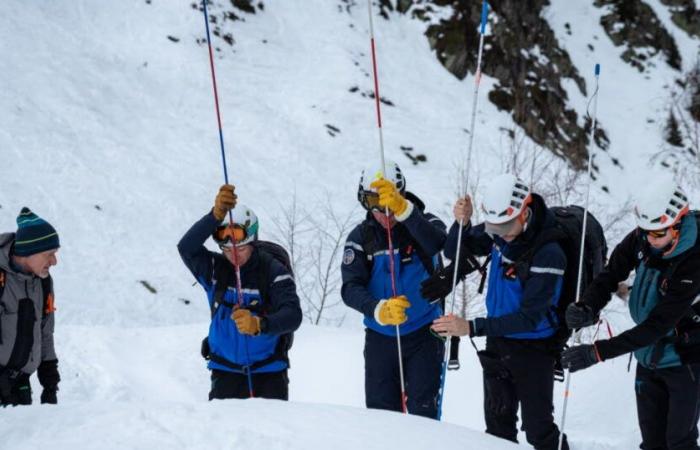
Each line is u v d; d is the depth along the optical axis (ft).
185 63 71.56
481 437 10.64
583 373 22.26
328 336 27.63
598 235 15.26
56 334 27.94
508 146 74.59
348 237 16.43
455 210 14.97
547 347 15.38
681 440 14.60
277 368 15.37
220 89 70.90
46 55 65.41
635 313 14.44
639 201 13.79
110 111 63.10
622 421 20.57
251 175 62.23
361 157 68.80
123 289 47.42
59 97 61.46
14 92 59.41
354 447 9.29
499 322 14.39
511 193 14.29
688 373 14.37
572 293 14.98
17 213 49.29
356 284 15.93
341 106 72.84
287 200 60.64
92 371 25.57
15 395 14.56
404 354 16.29
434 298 15.26
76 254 48.65
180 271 50.62
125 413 10.03
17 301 14.29
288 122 70.03
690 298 13.58
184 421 9.77
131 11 75.15
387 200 14.80
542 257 14.52
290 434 9.50
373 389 16.56
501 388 16.21
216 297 15.30
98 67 67.15
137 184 56.34
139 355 27.73
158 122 64.49
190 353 28.22
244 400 11.20
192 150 62.80
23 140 55.36
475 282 41.27
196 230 14.75
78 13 72.84
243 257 15.01
